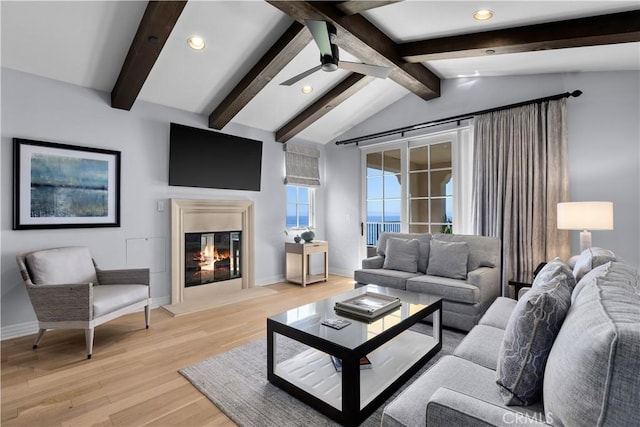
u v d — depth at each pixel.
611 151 3.23
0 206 2.87
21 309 2.96
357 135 5.49
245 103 3.95
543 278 1.76
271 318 2.13
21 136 2.97
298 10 2.55
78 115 3.30
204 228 4.29
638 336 0.72
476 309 2.89
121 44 2.94
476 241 3.54
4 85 2.89
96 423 1.72
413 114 4.74
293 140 5.47
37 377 2.19
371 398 1.76
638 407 0.69
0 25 2.54
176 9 2.47
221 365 2.35
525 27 2.80
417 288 3.23
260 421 1.72
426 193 4.67
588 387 0.76
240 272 4.75
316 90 4.32
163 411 1.82
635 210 3.12
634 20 2.38
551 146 3.43
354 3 2.57
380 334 1.86
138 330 3.05
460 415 0.89
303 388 1.90
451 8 2.62
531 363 1.15
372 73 2.72
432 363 2.31
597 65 3.18
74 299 2.50
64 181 3.20
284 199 5.33
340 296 2.68
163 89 3.67
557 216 3.10
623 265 1.53
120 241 3.58
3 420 1.74
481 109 4.07
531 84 3.69
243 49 3.26
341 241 5.75
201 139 4.23
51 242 3.13
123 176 3.61
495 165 3.82
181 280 4.03
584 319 0.94
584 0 2.30
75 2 2.49
